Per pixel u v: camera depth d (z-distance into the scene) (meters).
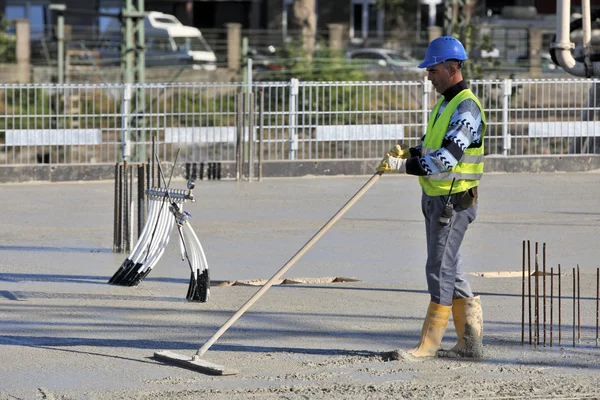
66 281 22.61
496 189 40.62
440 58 15.55
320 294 21.31
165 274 23.39
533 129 46.22
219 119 48.09
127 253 26.19
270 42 97.12
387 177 44.47
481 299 20.81
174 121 49.91
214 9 123.81
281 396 14.18
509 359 16.17
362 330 18.19
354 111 44.91
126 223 26.22
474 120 15.37
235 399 14.04
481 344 16.30
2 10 114.12
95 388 14.59
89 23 113.75
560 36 48.34
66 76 70.00
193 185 20.80
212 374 15.29
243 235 29.16
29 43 84.75
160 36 93.94
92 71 70.31
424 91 45.03
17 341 17.34
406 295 21.27
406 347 17.00
